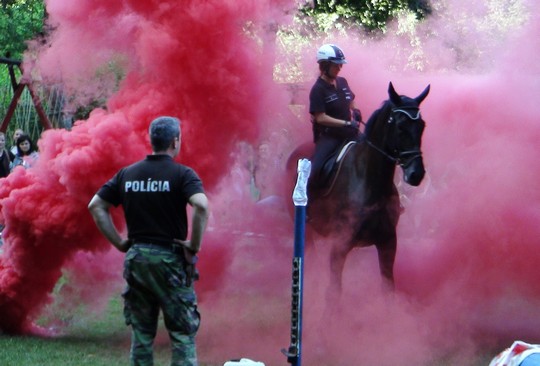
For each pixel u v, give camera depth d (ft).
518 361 15.81
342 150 35.09
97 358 31.35
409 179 32.68
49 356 31.50
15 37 65.26
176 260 22.86
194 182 22.94
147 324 23.25
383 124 33.58
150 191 22.97
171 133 23.38
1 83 56.39
